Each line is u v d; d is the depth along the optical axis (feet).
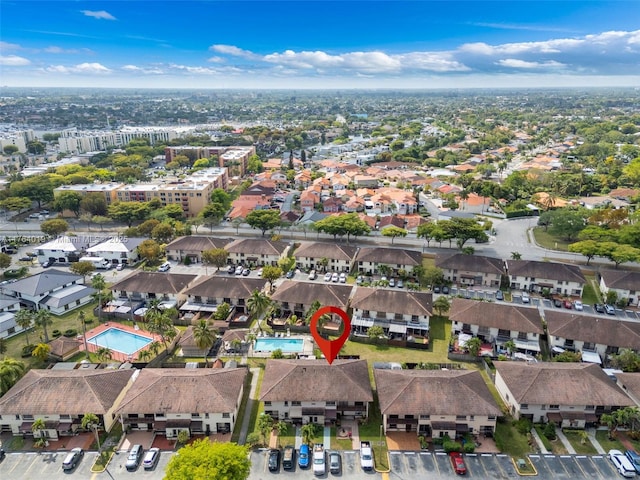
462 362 334.03
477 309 360.07
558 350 331.98
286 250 533.55
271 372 288.51
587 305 424.46
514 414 271.28
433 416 256.32
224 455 208.85
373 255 489.67
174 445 254.47
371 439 257.75
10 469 236.22
